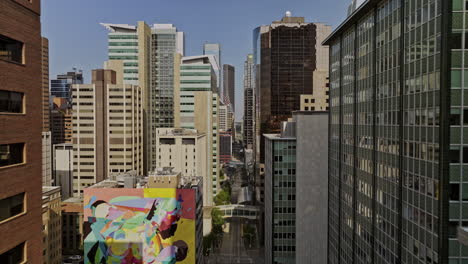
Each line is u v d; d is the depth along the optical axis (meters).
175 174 76.50
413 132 36.56
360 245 52.81
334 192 67.25
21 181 22.28
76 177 132.62
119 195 69.81
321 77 122.06
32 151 23.45
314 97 119.44
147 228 69.62
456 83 30.59
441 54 31.06
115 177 84.06
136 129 138.75
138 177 87.44
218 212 128.38
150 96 179.12
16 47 22.16
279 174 81.00
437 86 31.91
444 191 30.86
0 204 20.69
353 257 55.78
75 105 131.12
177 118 174.38
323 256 79.62
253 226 143.12
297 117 79.25
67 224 109.44
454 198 30.84
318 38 172.50
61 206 107.81
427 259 33.72
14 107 21.95
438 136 31.64
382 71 44.72
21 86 22.31
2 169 20.58
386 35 43.47
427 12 33.59
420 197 35.12
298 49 161.62
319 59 172.12
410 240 37.28
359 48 53.19
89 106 131.38
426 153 33.88
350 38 57.56
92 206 69.62
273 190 81.31
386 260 43.56
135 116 137.88
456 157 30.77
